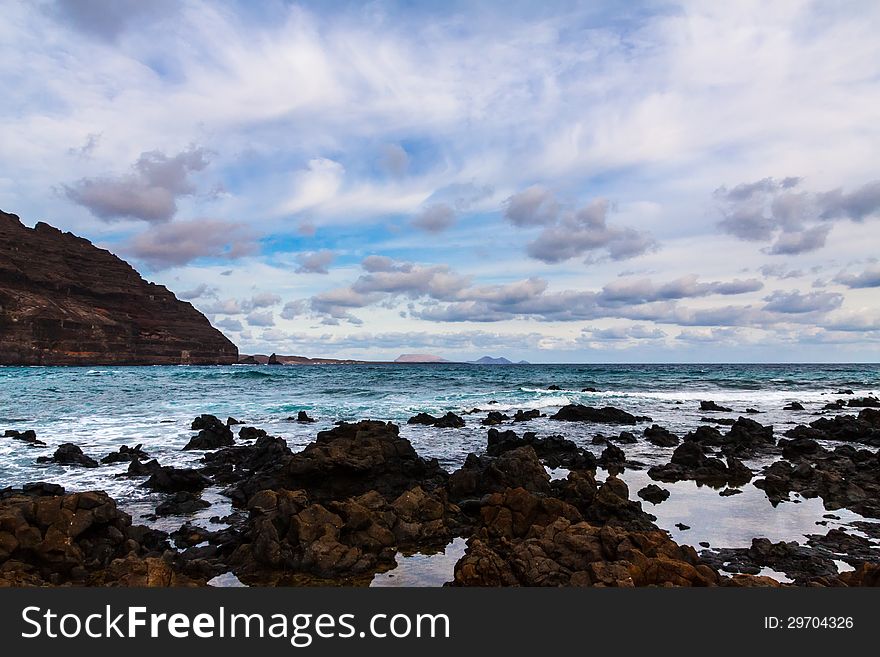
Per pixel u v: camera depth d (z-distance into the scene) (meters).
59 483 19.11
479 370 131.00
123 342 195.12
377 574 11.32
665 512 15.72
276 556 11.55
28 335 162.12
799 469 19.12
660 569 9.66
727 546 12.86
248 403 45.22
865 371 131.88
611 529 10.69
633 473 20.91
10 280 172.25
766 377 93.00
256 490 17.44
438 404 44.12
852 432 29.36
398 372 116.31
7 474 20.36
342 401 46.81
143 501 17.20
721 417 38.78
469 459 20.80
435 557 12.32
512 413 39.62
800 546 12.72
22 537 10.98
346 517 13.02
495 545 12.19
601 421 35.38
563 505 13.41
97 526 12.16
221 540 13.39
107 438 28.14
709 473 20.27
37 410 40.12
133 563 10.41
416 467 19.28
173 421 34.16
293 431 31.03
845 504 16.42
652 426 31.89
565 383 72.44
